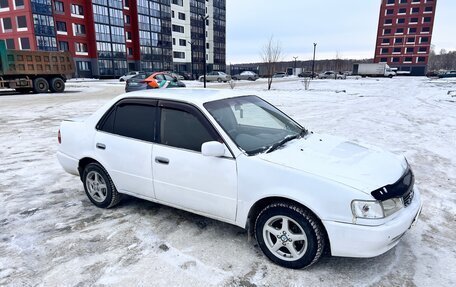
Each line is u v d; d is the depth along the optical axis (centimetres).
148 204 405
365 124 963
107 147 367
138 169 345
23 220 362
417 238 323
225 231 337
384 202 247
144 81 1780
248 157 281
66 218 367
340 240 246
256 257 291
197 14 7306
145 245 310
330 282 258
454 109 1339
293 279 262
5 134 816
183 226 347
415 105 1486
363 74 6091
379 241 239
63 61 2125
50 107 1334
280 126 372
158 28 6200
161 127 332
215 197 298
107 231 337
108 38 5278
